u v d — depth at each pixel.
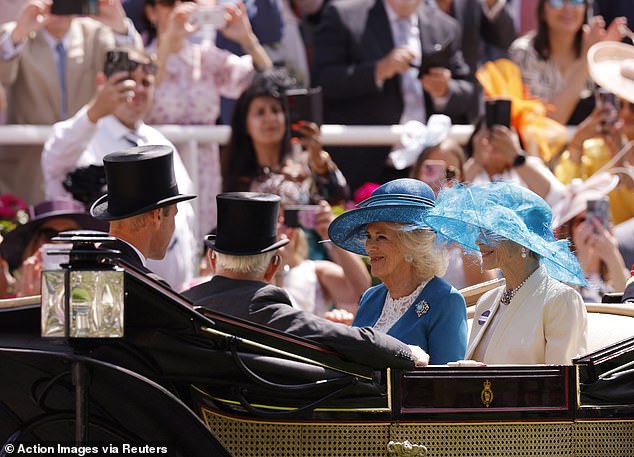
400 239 20.55
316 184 30.98
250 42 33.59
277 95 30.67
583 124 33.50
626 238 30.45
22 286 25.67
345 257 28.16
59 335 15.07
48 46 32.41
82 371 15.20
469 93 35.50
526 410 17.62
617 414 18.06
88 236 15.48
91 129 28.20
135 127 28.89
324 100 35.16
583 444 17.98
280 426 16.91
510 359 19.59
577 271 19.56
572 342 19.30
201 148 31.77
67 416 16.30
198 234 31.22
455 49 36.06
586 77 36.38
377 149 34.16
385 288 21.81
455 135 33.81
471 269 26.59
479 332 20.42
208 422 16.66
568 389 17.81
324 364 16.97
